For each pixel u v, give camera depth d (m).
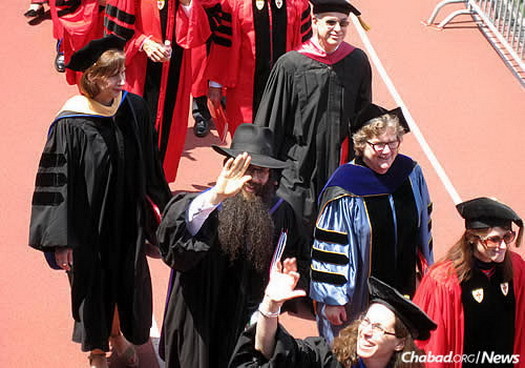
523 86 22.59
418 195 11.57
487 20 25.12
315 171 14.02
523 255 15.77
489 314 10.25
